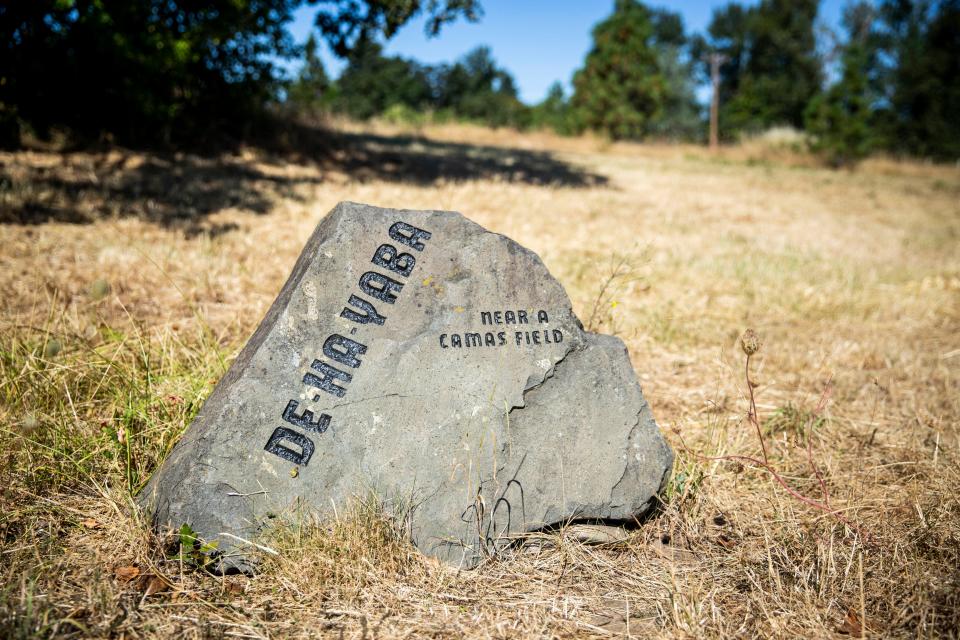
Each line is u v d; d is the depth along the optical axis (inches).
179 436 125.3
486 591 98.7
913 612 94.4
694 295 261.1
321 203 347.6
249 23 451.5
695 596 95.9
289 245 271.1
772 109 1836.9
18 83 359.9
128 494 108.2
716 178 733.9
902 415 167.3
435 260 113.5
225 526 98.7
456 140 995.9
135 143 407.2
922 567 102.3
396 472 104.2
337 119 764.6
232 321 186.9
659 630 92.6
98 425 128.4
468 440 106.7
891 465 139.9
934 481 128.9
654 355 200.8
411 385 107.0
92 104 392.2
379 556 98.8
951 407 172.4
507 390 109.8
